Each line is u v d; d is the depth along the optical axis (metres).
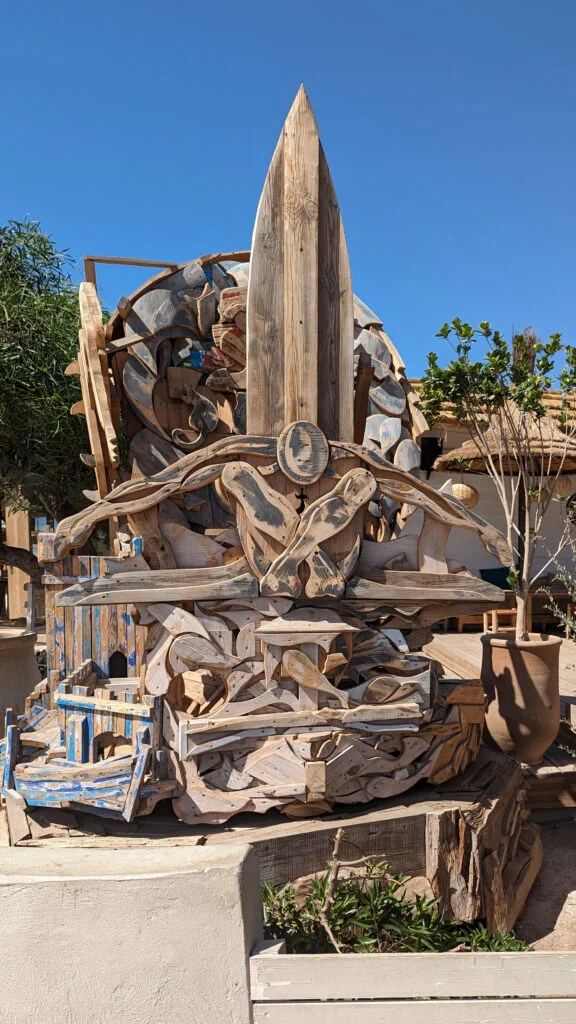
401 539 3.68
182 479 3.31
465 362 5.50
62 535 3.18
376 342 5.20
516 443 6.00
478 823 3.52
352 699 3.50
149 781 3.17
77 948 1.65
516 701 4.93
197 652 3.30
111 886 1.65
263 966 1.63
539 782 5.11
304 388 3.47
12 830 3.28
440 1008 1.62
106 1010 1.64
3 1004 1.66
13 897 1.67
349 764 3.43
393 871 3.33
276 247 3.51
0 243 9.03
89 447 8.83
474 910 3.37
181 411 5.26
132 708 3.23
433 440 9.59
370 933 2.85
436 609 3.73
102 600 3.17
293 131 3.51
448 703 3.91
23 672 6.72
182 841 3.14
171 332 5.14
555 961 1.65
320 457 3.46
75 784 3.18
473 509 10.13
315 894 2.95
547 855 4.55
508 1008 1.63
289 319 3.48
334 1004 1.62
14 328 8.41
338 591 3.43
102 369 4.78
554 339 5.42
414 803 3.60
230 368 5.22
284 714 3.36
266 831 3.23
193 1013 1.62
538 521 5.55
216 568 3.36
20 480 8.57
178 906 1.64
